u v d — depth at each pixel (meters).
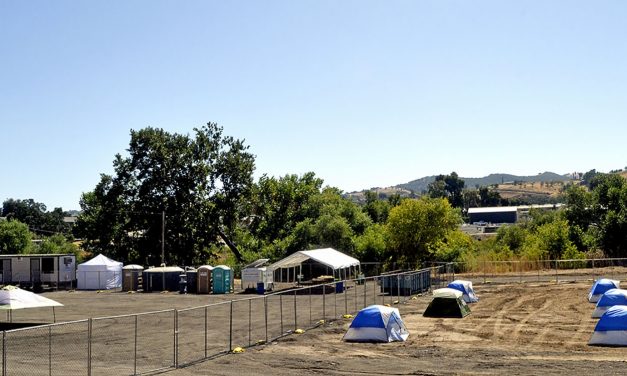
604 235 67.06
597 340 25.78
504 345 26.19
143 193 74.25
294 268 58.38
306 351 25.17
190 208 74.88
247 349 25.61
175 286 57.31
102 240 75.19
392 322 27.97
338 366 21.95
